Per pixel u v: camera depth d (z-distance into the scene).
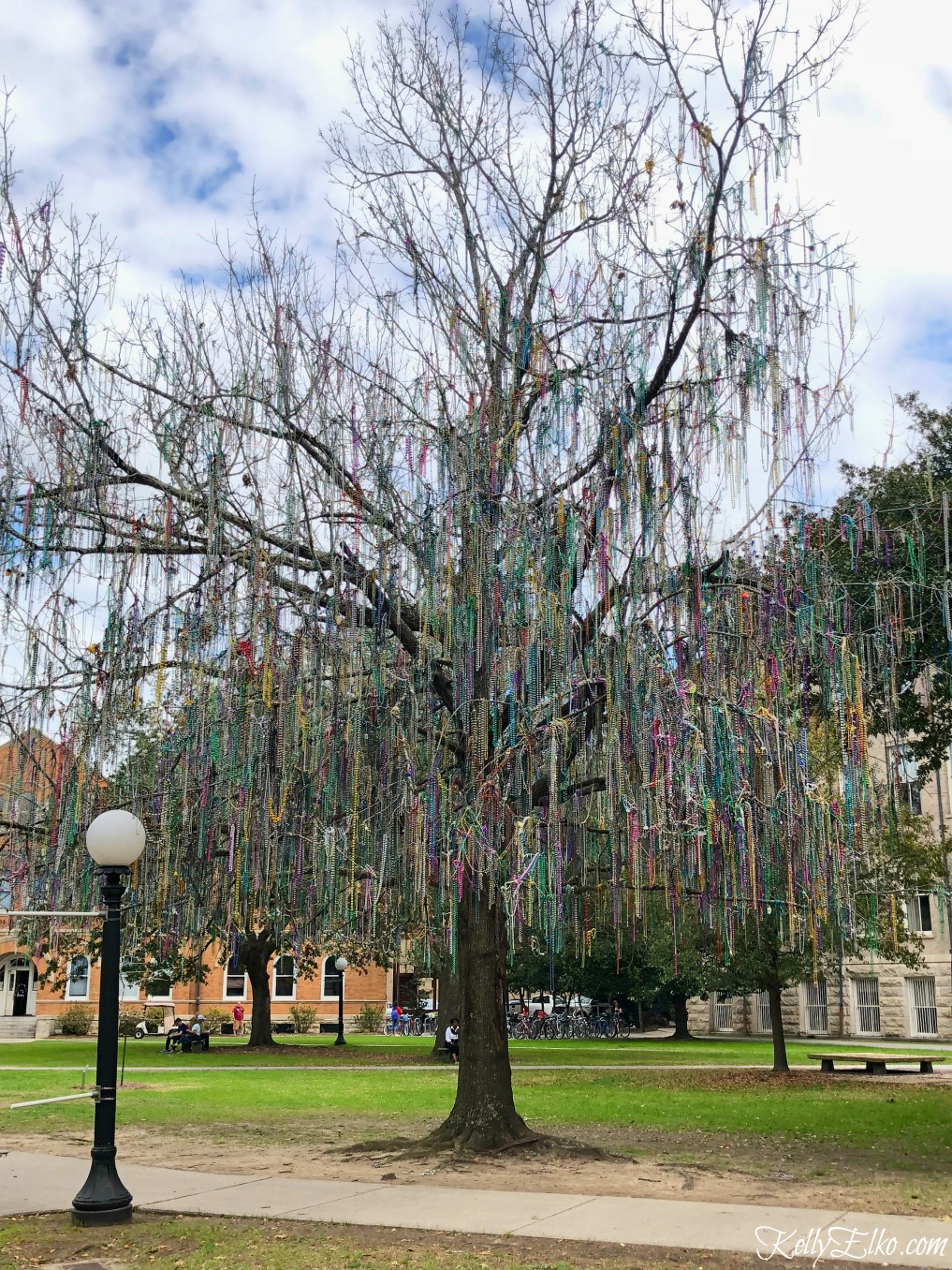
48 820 8.60
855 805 8.97
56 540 8.45
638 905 9.22
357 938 10.35
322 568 9.02
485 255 9.53
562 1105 13.88
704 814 8.33
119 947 7.52
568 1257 5.86
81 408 8.85
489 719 8.63
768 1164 8.93
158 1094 15.12
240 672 8.43
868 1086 16.44
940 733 12.71
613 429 8.73
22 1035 35.22
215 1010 38.19
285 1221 6.88
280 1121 12.11
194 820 8.68
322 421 8.98
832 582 9.05
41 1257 6.12
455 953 9.55
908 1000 28.94
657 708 8.43
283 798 8.31
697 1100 14.56
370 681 8.85
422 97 9.88
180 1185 8.09
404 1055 24.56
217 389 9.02
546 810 8.91
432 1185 8.02
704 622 8.75
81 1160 9.37
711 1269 5.56
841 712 8.96
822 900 8.90
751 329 8.80
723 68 8.84
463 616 8.50
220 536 8.66
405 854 8.47
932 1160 9.15
